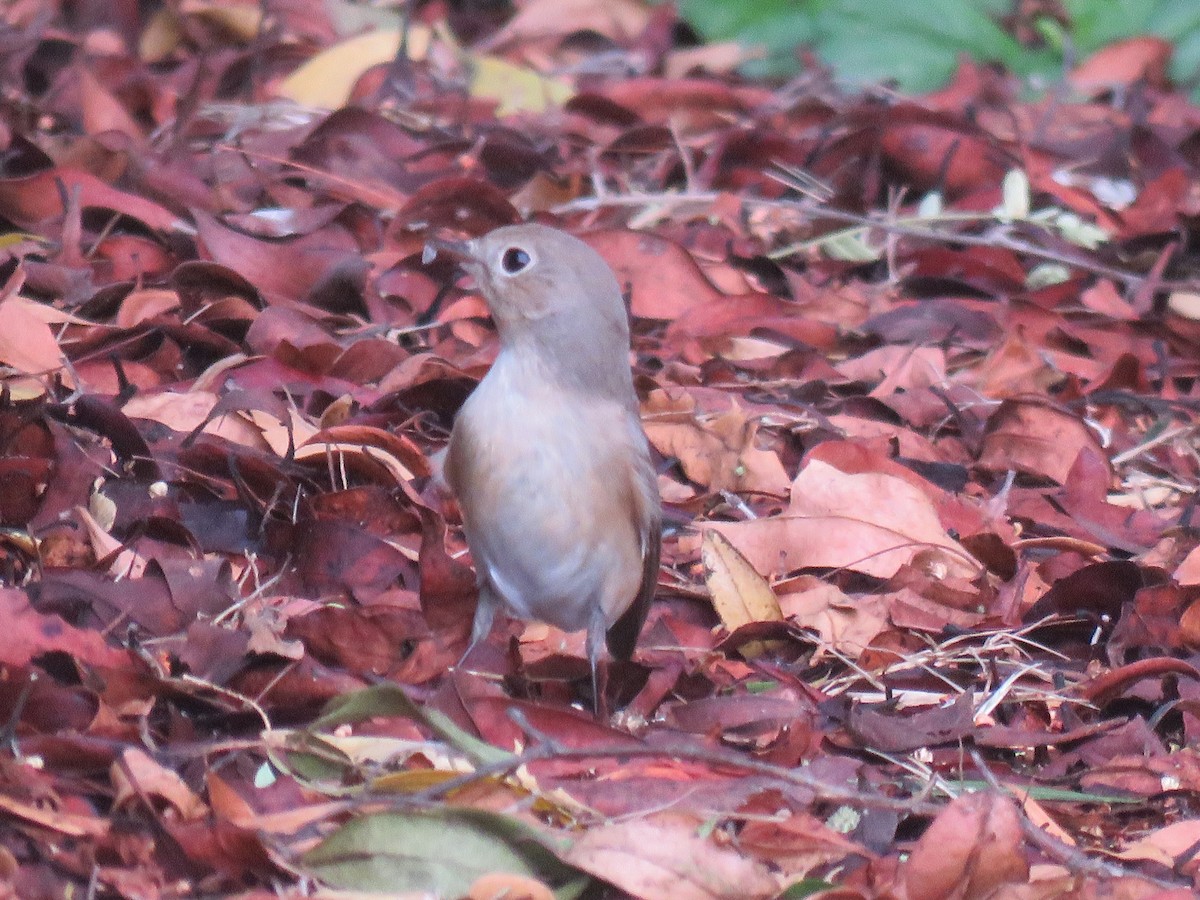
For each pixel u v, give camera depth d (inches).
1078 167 692.7
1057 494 451.5
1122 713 370.9
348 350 435.2
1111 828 327.6
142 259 480.4
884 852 301.7
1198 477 492.1
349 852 264.7
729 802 299.6
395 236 530.9
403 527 390.6
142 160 538.9
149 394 403.9
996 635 387.9
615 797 298.5
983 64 796.0
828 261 578.2
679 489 437.1
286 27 737.6
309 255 475.5
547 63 780.6
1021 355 522.3
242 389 408.2
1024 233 616.4
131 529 358.3
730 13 818.2
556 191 591.2
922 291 580.7
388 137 591.5
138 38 709.9
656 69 784.3
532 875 271.9
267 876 265.1
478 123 658.8
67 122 593.6
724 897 269.1
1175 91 812.6
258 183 549.0
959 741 342.6
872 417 489.4
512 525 359.6
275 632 328.2
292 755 294.5
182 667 318.3
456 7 863.7
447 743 299.1
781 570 403.2
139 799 268.7
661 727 342.3
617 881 267.6
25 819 263.9
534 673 368.2
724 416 442.3
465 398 446.0
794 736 327.9
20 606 302.7
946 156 646.5
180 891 260.7
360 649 340.2
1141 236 621.0
